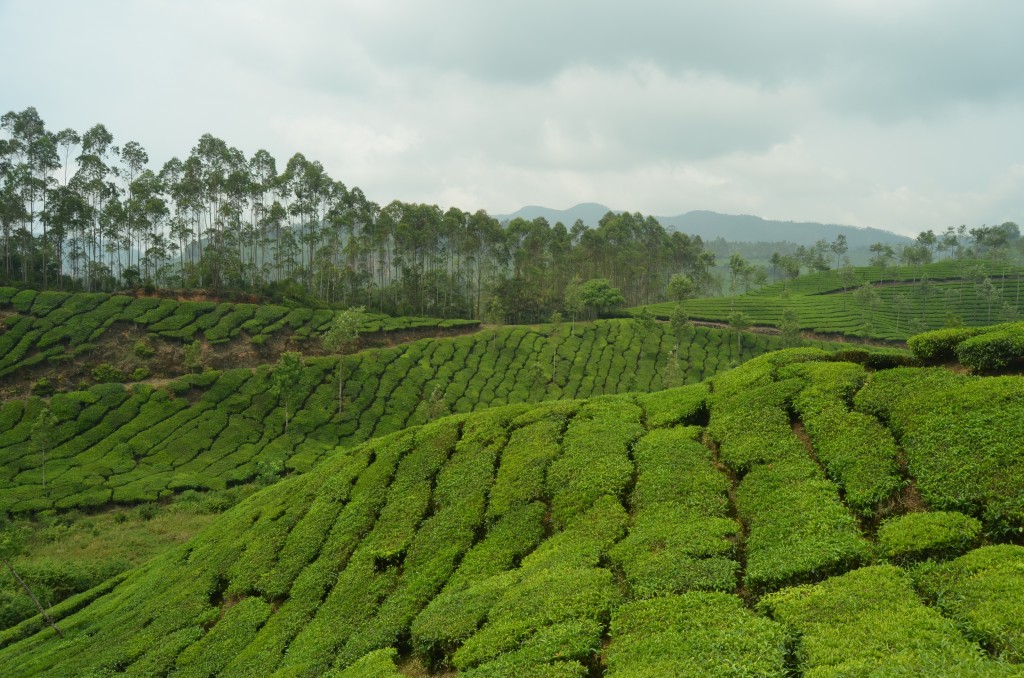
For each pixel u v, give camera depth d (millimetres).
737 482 18266
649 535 16609
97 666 21562
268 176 103500
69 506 44906
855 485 15602
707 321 109812
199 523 43438
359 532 23141
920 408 16797
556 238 132750
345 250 101062
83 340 68062
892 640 10781
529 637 14383
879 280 141625
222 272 92812
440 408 65000
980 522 13234
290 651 18672
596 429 22891
